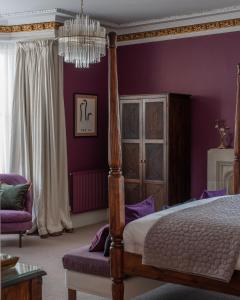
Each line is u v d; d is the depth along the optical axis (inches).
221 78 250.7
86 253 144.3
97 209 285.9
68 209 259.8
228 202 146.2
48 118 250.7
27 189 231.5
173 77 268.1
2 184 235.3
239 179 175.5
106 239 142.3
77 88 271.4
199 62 257.9
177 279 121.6
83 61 187.8
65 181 257.6
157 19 262.1
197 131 260.7
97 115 285.1
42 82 250.1
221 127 249.9
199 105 259.3
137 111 258.1
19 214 220.7
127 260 128.8
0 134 258.5
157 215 130.6
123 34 285.6
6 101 259.8
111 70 130.1
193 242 117.6
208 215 125.5
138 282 136.9
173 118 248.5
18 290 74.0
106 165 293.0
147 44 277.6
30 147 255.3
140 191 258.4
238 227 114.9
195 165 262.1
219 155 242.4
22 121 254.8
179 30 263.3
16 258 77.9
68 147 268.2
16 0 220.5
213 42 252.4
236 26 243.6
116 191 129.4
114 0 222.2
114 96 130.0
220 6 234.5
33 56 252.7
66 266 144.6
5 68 258.7
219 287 115.5
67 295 157.9
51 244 229.9
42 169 249.0
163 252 121.3
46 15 245.9
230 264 111.3
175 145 250.7
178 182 253.9
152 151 253.0
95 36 182.9
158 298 153.4
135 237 126.9
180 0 222.4
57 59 251.9
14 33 257.8
